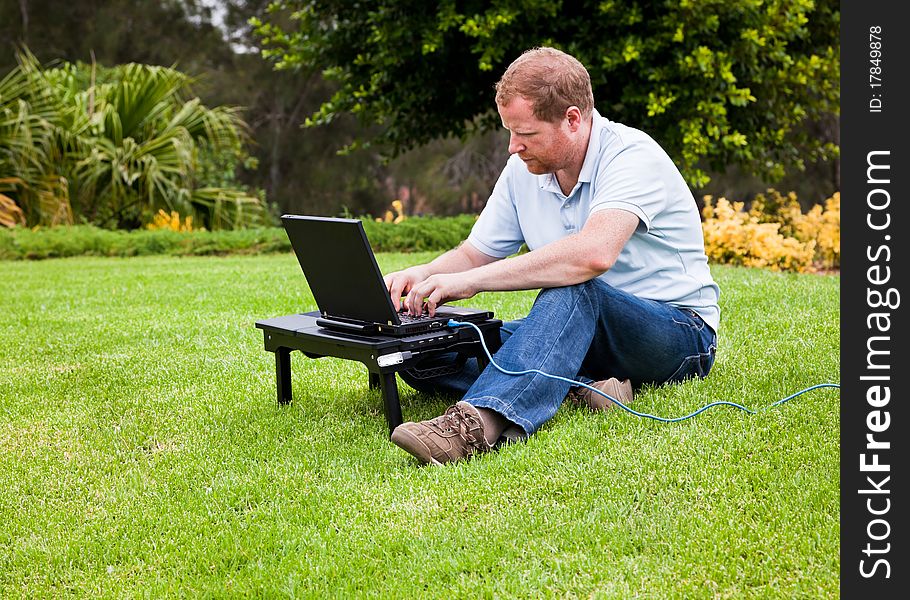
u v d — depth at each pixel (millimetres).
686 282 3131
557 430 2816
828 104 9602
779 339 4020
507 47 8141
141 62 22766
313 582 2090
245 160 18516
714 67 8047
